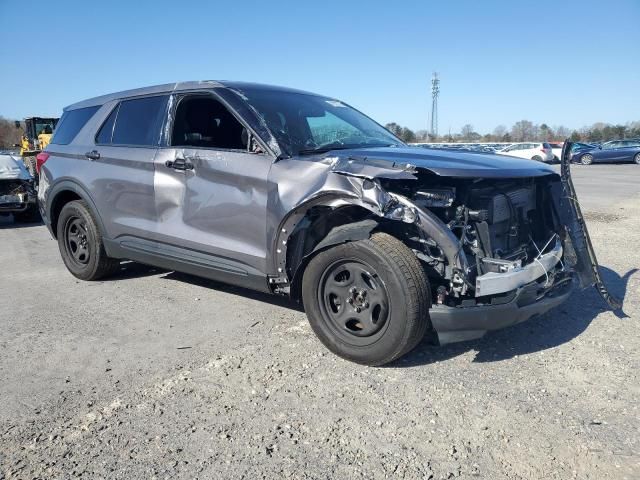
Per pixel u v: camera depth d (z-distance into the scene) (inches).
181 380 136.3
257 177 155.0
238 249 161.9
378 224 135.6
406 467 101.4
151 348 157.0
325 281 145.9
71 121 233.1
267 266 155.8
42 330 172.6
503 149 1242.0
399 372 139.0
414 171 130.4
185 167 173.8
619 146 1249.4
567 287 155.7
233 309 188.7
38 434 113.2
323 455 105.3
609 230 339.0
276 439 110.6
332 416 118.9
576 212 161.6
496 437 110.6
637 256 266.1
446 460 103.4
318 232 150.8
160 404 124.9
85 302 200.1
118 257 207.9
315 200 141.3
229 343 159.2
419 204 133.5
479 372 138.9
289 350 153.1
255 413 120.5
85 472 100.7
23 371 143.1
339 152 155.1
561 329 167.5
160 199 182.5
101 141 210.2
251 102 169.5
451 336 134.2
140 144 193.3
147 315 184.5
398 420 117.0
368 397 126.6
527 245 159.5
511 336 162.1
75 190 214.5
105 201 203.2
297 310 186.5
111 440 110.8
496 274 131.1
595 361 145.2
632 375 136.9
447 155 150.6
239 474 99.8
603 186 663.8
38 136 893.8
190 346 157.8
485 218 138.9
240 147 166.7
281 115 169.9
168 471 100.7
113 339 164.1
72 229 229.1
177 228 178.5
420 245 139.0
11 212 412.5
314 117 180.5
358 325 146.6
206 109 179.0
